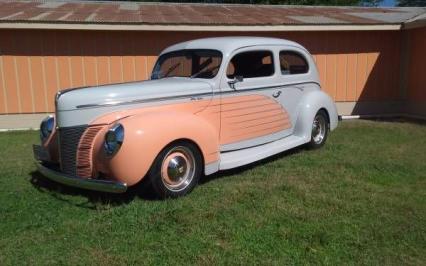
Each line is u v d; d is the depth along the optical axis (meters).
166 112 4.97
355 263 3.45
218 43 5.93
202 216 4.34
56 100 4.96
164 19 10.30
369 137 8.45
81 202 4.81
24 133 9.42
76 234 4.00
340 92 11.69
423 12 12.29
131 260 3.52
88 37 10.16
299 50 6.99
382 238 3.85
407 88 11.76
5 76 9.88
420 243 3.77
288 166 6.19
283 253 3.60
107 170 4.58
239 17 11.25
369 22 10.83
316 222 4.19
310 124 6.95
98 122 4.74
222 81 5.67
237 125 5.89
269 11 12.85
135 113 4.93
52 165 5.36
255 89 6.08
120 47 10.36
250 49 6.05
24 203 4.78
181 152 4.91
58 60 10.09
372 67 11.74
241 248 3.69
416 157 6.70
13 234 4.02
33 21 9.29
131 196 4.94
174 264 3.46
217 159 5.28
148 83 5.43
